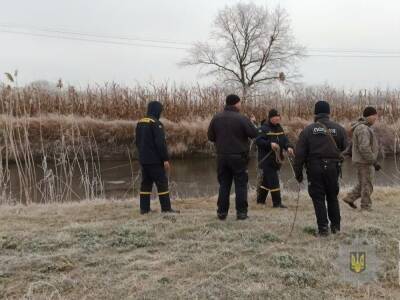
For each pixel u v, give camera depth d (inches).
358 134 316.8
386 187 438.9
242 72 2114.9
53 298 170.7
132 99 952.3
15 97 503.5
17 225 273.1
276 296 171.8
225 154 281.1
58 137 786.2
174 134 889.5
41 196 457.4
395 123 906.7
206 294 172.1
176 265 201.8
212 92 990.4
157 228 259.4
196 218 286.8
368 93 1034.1
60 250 221.0
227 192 285.7
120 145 866.1
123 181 641.0
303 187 520.7
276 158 338.0
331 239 241.3
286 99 1049.5
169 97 964.0
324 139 247.1
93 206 344.8
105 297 171.3
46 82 889.5
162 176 306.8
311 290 177.5
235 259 208.4
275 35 2076.8
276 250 222.2
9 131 482.6
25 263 200.5
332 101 1049.5
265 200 354.3
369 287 181.5
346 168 754.2
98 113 918.4
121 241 232.5
